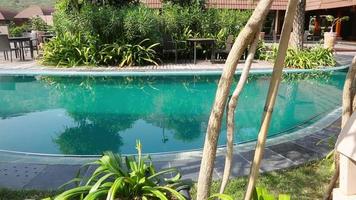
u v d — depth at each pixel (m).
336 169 2.10
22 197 2.79
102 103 7.76
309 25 28.91
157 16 12.07
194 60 11.80
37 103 7.74
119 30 11.37
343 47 18.33
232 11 13.98
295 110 6.73
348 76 1.99
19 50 13.31
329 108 6.73
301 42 12.05
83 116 6.77
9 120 6.46
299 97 7.89
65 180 3.14
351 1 16.73
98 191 2.15
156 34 11.76
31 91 8.75
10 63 11.69
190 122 6.36
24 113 6.95
